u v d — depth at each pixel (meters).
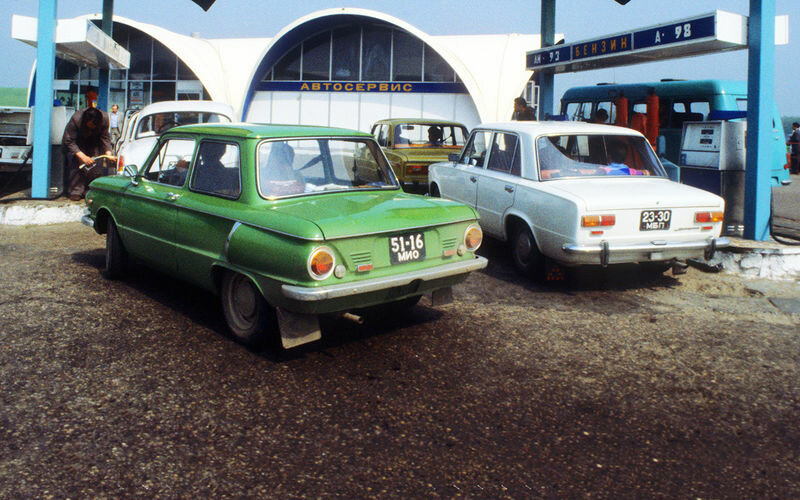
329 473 3.16
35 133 10.84
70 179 10.89
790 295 6.55
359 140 5.48
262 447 3.39
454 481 3.11
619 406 3.94
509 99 26.44
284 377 4.29
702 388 4.22
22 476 3.06
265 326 4.58
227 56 31.22
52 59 10.80
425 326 5.38
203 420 3.67
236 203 4.81
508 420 3.74
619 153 7.23
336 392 4.07
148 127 10.68
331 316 5.10
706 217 6.38
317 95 28.30
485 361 4.62
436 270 4.72
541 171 6.89
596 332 5.29
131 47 29.38
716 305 6.18
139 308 5.67
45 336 4.89
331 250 4.21
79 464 3.18
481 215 7.82
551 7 12.85
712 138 8.93
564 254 6.20
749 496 3.03
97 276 6.75
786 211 12.73
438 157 12.11
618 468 3.25
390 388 4.14
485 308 5.95
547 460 3.31
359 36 27.78
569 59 11.51
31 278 6.57
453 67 25.78
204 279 5.11
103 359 4.50
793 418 3.82
